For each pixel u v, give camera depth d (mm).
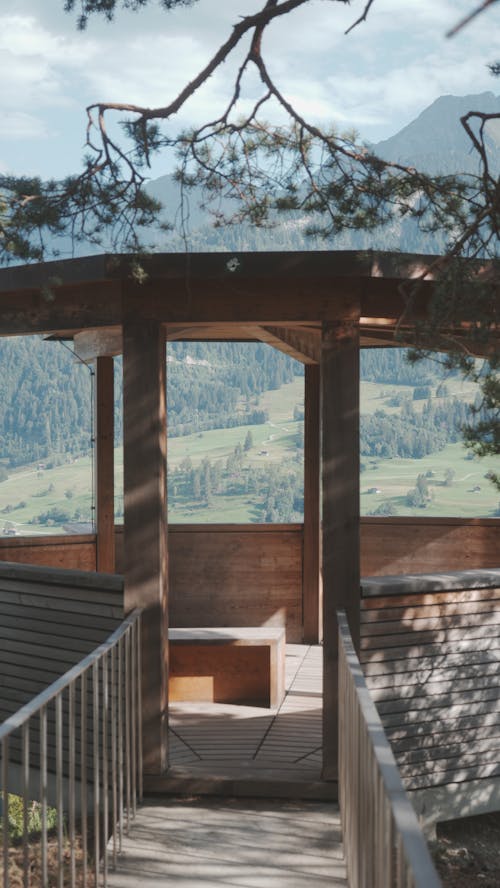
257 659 7051
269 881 4031
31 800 5652
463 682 5430
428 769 5316
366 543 9055
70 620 5500
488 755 5508
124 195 6164
